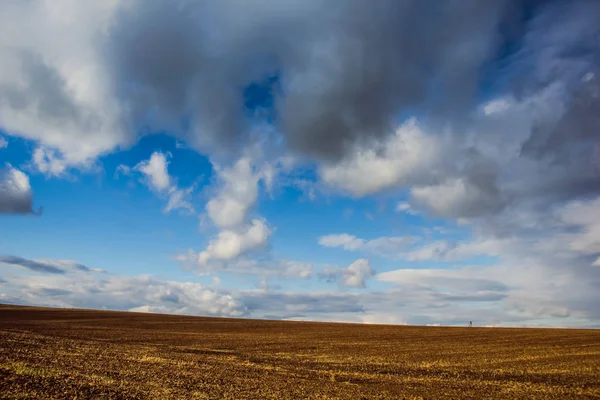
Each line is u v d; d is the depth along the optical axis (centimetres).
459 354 4688
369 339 6462
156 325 8269
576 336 6819
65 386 2056
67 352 3525
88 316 9662
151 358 3597
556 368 3703
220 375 2931
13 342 3825
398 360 4175
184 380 2620
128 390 2150
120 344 4775
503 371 3538
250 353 4544
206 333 6981
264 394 2358
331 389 2638
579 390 2761
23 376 2147
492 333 7538
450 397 2519
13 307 11000
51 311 10450
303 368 3550
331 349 5097
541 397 2548
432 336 7012
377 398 2431
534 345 5594
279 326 8931
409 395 2550
